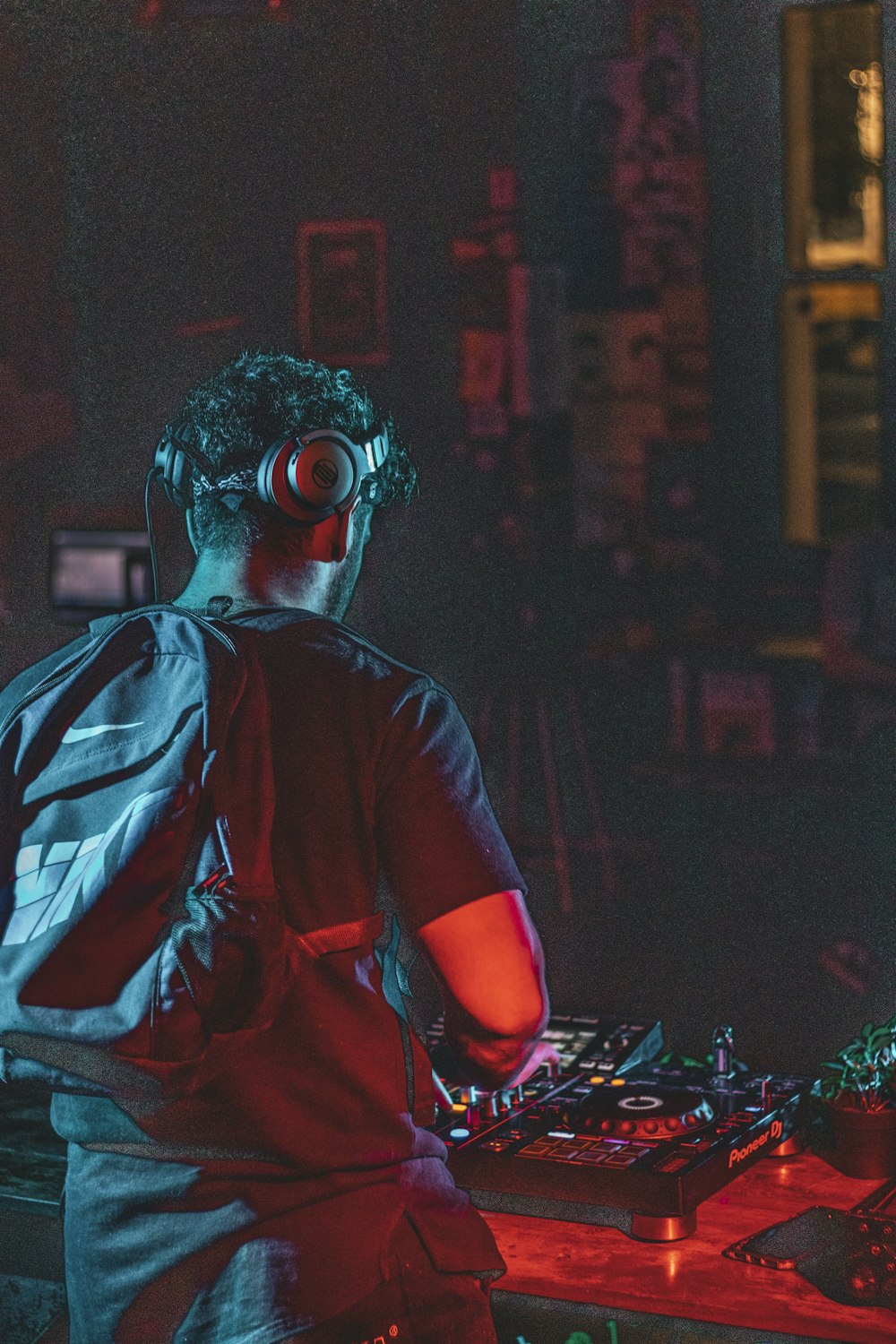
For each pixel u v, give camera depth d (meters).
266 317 2.15
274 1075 1.12
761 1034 1.99
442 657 2.10
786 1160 1.69
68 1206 1.20
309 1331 1.10
